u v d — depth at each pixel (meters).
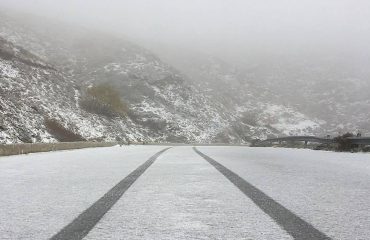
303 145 31.70
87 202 4.95
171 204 4.79
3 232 3.42
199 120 83.69
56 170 9.61
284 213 4.25
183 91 92.94
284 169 9.76
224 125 87.06
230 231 3.43
